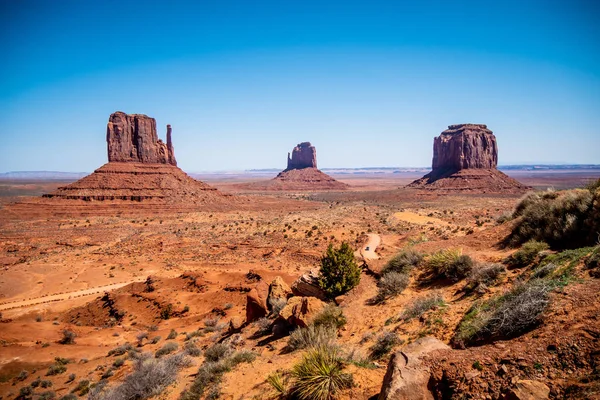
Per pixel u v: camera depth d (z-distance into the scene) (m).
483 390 5.35
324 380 7.48
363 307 14.51
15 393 21.56
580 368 4.89
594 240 10.68
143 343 28.00
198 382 11.55
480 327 7.52
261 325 17.56
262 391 9.24
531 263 10.98
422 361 6.39
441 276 14.14
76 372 24.00
